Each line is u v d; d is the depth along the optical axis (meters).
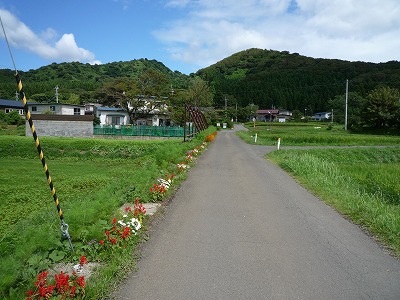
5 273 3.51
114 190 8.42
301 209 7.45
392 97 54.28
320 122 93.31
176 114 51.50
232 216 6.79
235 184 10.39
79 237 4.86
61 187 12.18
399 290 3.81
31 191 11.44
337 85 119.19
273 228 6.04
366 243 5.35
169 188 8.99
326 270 4.31
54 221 5.66
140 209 5.92
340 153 24.95
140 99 49.62
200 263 4.46
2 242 4.75
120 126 41.31
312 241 5.40
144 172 10.28
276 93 122.81
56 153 24.30
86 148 26.39
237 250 4.95
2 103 61.44
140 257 4.64
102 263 4.38
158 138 40.03
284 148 27.14
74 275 3.66
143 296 3.59
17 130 42.34
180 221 6.38
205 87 89.88
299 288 3.82
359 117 59.59
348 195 8.56
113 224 4.99
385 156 24.91
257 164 15.64
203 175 12.07
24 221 6.94
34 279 3.60
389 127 55.22
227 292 3.70
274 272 4.23
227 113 108.00
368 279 4.07
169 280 3.97
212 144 30.28
